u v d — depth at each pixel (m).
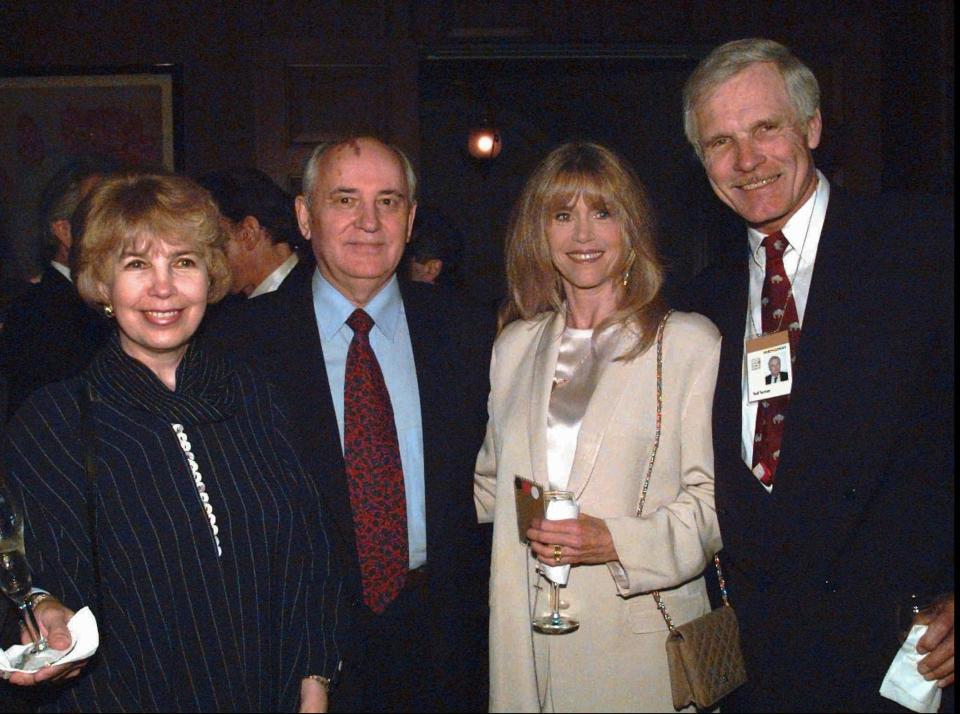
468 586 2.38
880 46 4.98
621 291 2.34
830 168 5.04
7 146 5.10
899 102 4.91
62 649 1.64
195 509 1.84
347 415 2.33
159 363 1.92
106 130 5.13
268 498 1.93
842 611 2.10
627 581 2.12
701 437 2.23
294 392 2.31
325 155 2.42
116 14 5.13
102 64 5.12
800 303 2.22
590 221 2.28
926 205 2.17
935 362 2.08
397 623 2.27
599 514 2.21
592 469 2.23
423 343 2.45
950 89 4.51
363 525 2.28
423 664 2.29
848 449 2.09
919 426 2.09
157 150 5.15
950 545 2.06
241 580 1.86
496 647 2.25
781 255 2.26
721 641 2.13
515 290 2.45
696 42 5.30
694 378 2.24
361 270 2.35
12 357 2.79
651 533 2.14
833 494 2.10
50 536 1.77
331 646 1.98
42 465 1.78
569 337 2.37
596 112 9.00
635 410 2.24
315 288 2.48
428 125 9.96
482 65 7.09
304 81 5.10
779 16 5.23
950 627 1.95
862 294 2.12
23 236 5.09
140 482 1.80
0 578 1.72
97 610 1.76
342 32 5.18
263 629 1.89
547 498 2.13
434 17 5.19
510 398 2.39
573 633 2.21
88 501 1.77
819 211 2.23
